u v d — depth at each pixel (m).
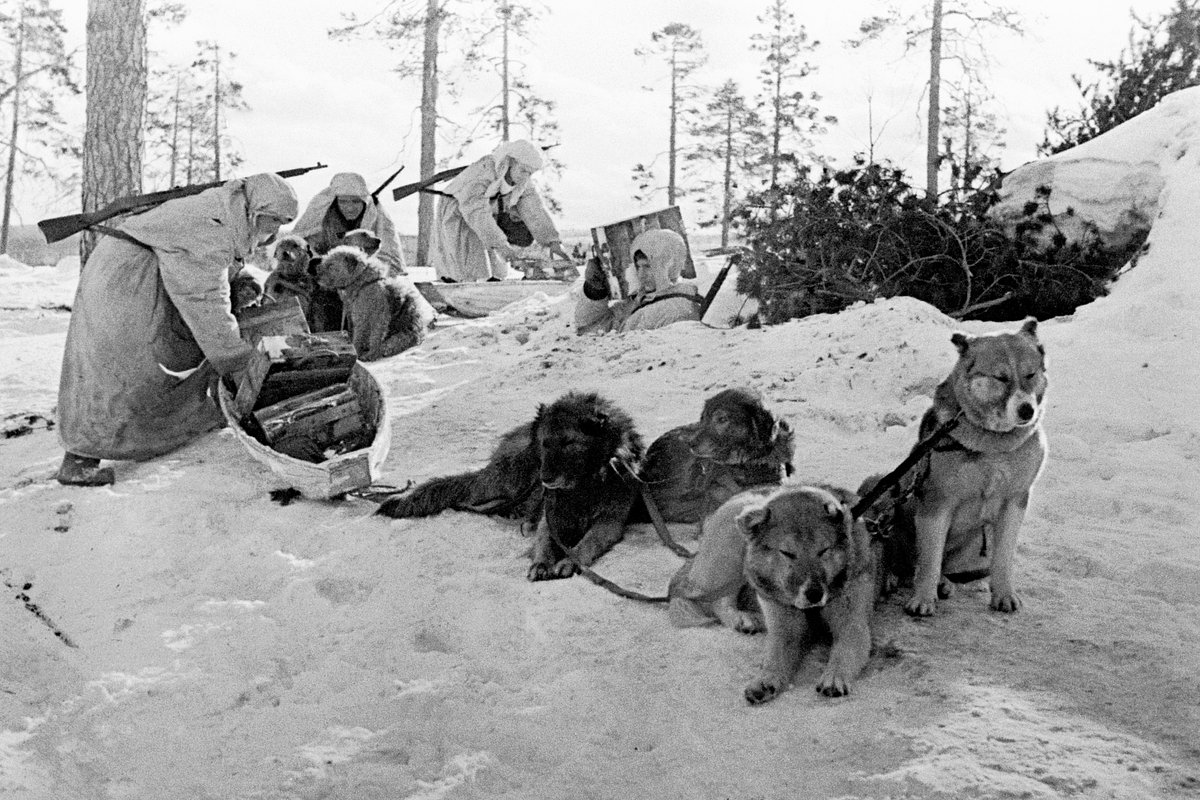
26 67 50.91
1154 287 10.89
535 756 4.53
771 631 4.88
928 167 34.28
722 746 4.41
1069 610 5.41
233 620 5.90
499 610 5.83
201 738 4.82
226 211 8.26
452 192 18.25
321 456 7.84
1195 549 6.11
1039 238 12.92
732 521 5.32
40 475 8.33
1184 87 16.56
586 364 11.49
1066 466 7.71
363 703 4.99
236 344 8.27
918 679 4.74
